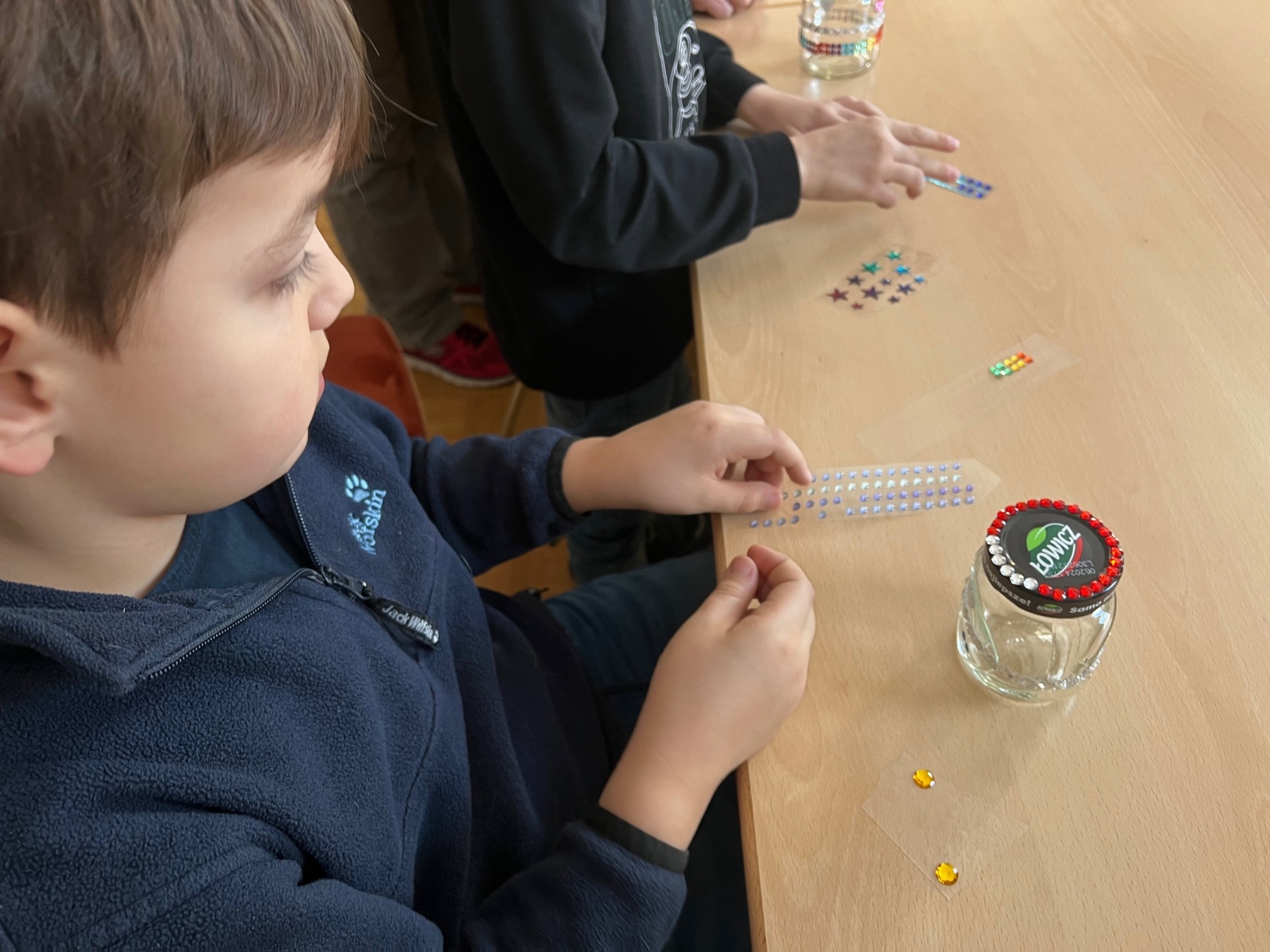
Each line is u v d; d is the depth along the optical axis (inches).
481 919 21.2
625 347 43.0
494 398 71.5
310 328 17.1
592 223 32.8
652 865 20.3
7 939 13.7
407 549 24.8
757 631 21.1
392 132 59.0
